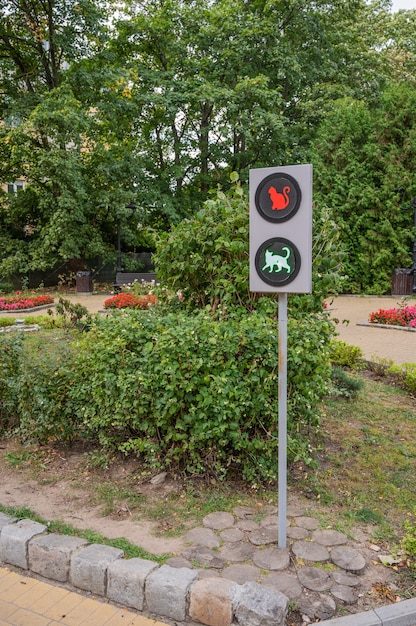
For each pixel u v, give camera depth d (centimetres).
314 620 257
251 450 381
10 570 309
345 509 366
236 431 373
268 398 376
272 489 391
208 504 367
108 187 2377
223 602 256
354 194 1897
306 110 2216
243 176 2391
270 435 385
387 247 1903
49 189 2386
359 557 304
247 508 363
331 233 452
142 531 335
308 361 389
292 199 287
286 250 292
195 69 2281
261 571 291
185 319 419
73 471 422
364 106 2106
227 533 330
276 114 2169
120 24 2278
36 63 2292
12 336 527
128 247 2789
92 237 2403
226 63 2255
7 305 1574
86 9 2109
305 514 355
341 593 275
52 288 2436
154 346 392
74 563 291
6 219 2488
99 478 408
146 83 2302
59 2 2092
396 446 480
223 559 303
